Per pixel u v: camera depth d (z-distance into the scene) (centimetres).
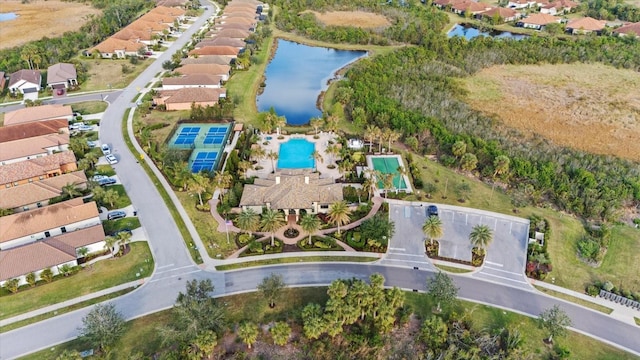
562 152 12194
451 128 13125
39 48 18112
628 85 16950
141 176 11244
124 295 7856
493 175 11031
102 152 12188
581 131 13662
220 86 16475
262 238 9225
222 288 8019
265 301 7781
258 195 9838
